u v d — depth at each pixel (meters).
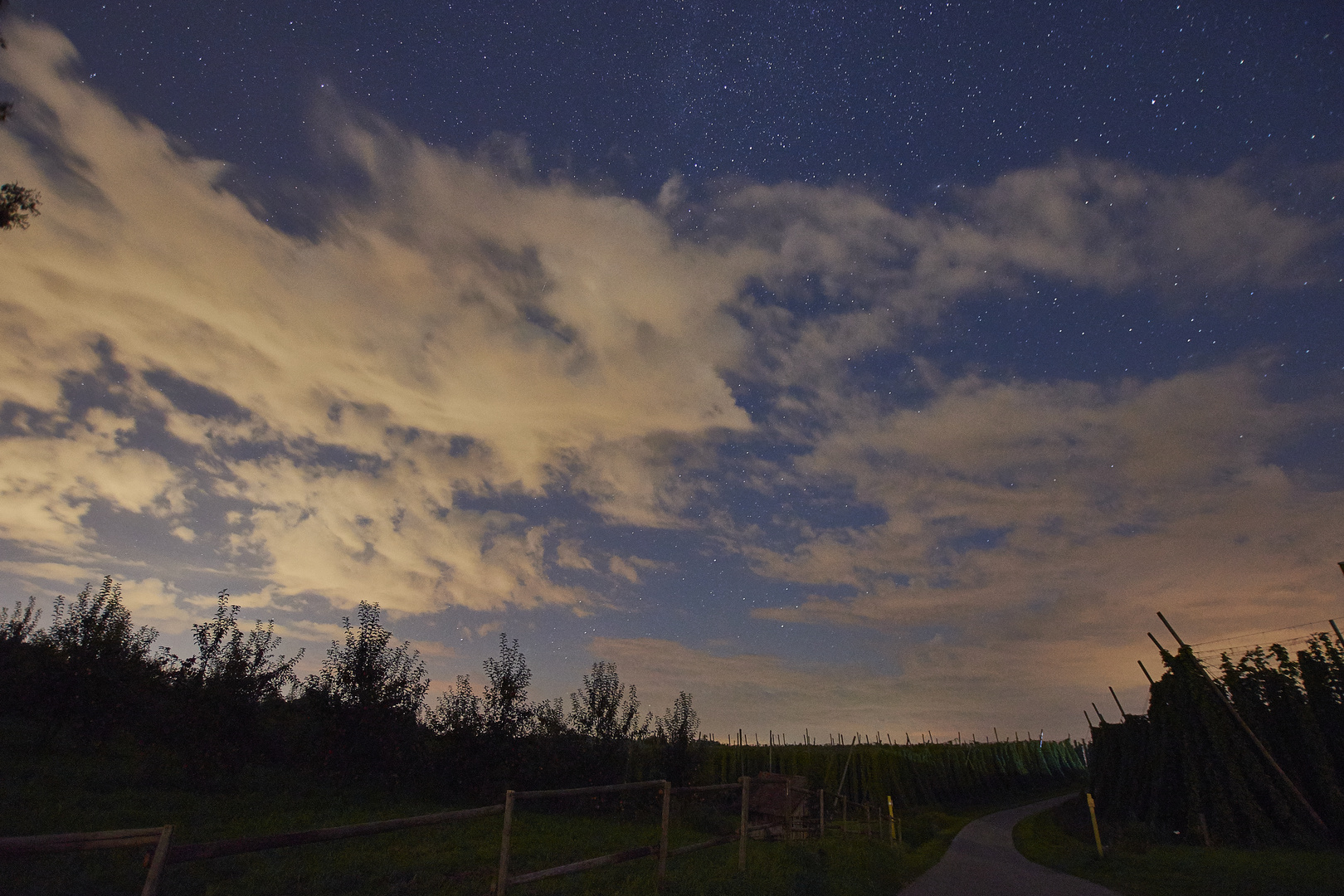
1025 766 94.31
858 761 57.91
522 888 9.72
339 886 9.48
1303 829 25.47
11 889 7.63
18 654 18.11
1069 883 18.31
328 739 20.66
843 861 16.98
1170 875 18.94
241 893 8.69
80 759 16.72
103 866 8.99
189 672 17.77
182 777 17.00
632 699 29.08
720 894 10.85
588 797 26.08
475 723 24.77
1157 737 32.69
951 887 16.80
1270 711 28.47
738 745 58.50
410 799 20.77
